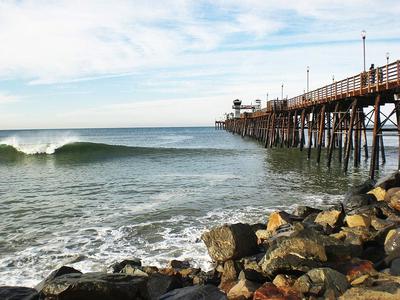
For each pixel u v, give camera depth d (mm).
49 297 6344
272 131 49938
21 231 13844
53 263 10781
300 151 43312
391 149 50406
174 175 27234
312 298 6738
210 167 31781
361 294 6391
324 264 7918
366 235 9531
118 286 6516
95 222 14914
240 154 42656
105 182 24297
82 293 6359
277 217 11883
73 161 37500
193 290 7027
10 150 43625
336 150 44750
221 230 9617
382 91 20312
